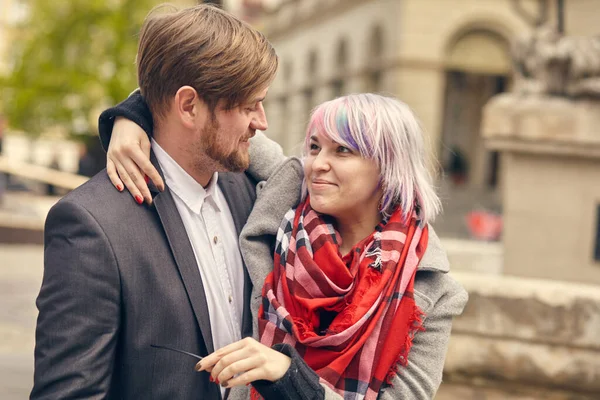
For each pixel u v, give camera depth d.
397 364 1.92
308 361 1.85
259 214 2.07
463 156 29.16
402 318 1.90
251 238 2.05
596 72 4.38
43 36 24.34
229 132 1.87
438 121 22.72
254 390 1.93
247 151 1.93
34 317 6.38
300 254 1.94
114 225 1.76
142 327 1.78
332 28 28.94
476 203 22.50
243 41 1.83
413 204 2.01
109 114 1.90
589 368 3.14
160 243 1.83
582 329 3.13
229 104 1.84
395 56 22.86
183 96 1.83
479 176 28.94
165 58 1.83
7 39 36.25
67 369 1.68
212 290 1.94
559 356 3.17
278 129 34.81
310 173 2.01
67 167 33.34
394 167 1.98
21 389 4.28
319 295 1.91
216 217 2.03
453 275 3.40
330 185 1.98
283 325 1.87
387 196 2.00
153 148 1.92
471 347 3.25
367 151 1.95
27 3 26.53
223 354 1.73
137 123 1.89
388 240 1.96
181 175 1.93
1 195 15.55
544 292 3.17
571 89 4.43
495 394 3.26
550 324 3.16
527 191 4.59
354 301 1.88
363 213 2.03
